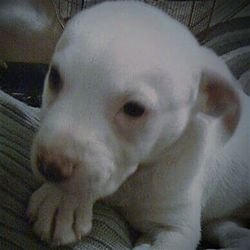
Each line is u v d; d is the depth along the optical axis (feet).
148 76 0.61
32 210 0.65
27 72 1.15
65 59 0.60
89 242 0.66
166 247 0.73
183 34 0.68
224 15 1.18
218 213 0.91
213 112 0.74
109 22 0.62
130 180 0.72
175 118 0.66
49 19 1.19
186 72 0.67
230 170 0.87
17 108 0.80
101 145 0.60
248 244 0.85
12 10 1.21
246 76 1.04
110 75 0.59
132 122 0.62
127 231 0.75
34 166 0.60
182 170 0.73
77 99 0.59
